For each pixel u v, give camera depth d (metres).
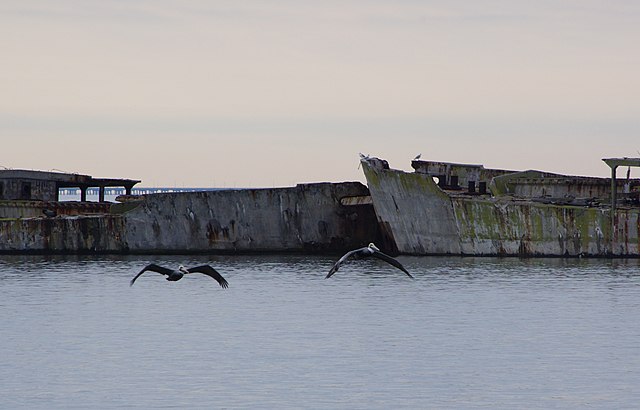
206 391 159.50
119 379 167.12
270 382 164.62
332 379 166.25
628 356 181.88
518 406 151.75
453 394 157.88
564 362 177.75
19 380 167.12
